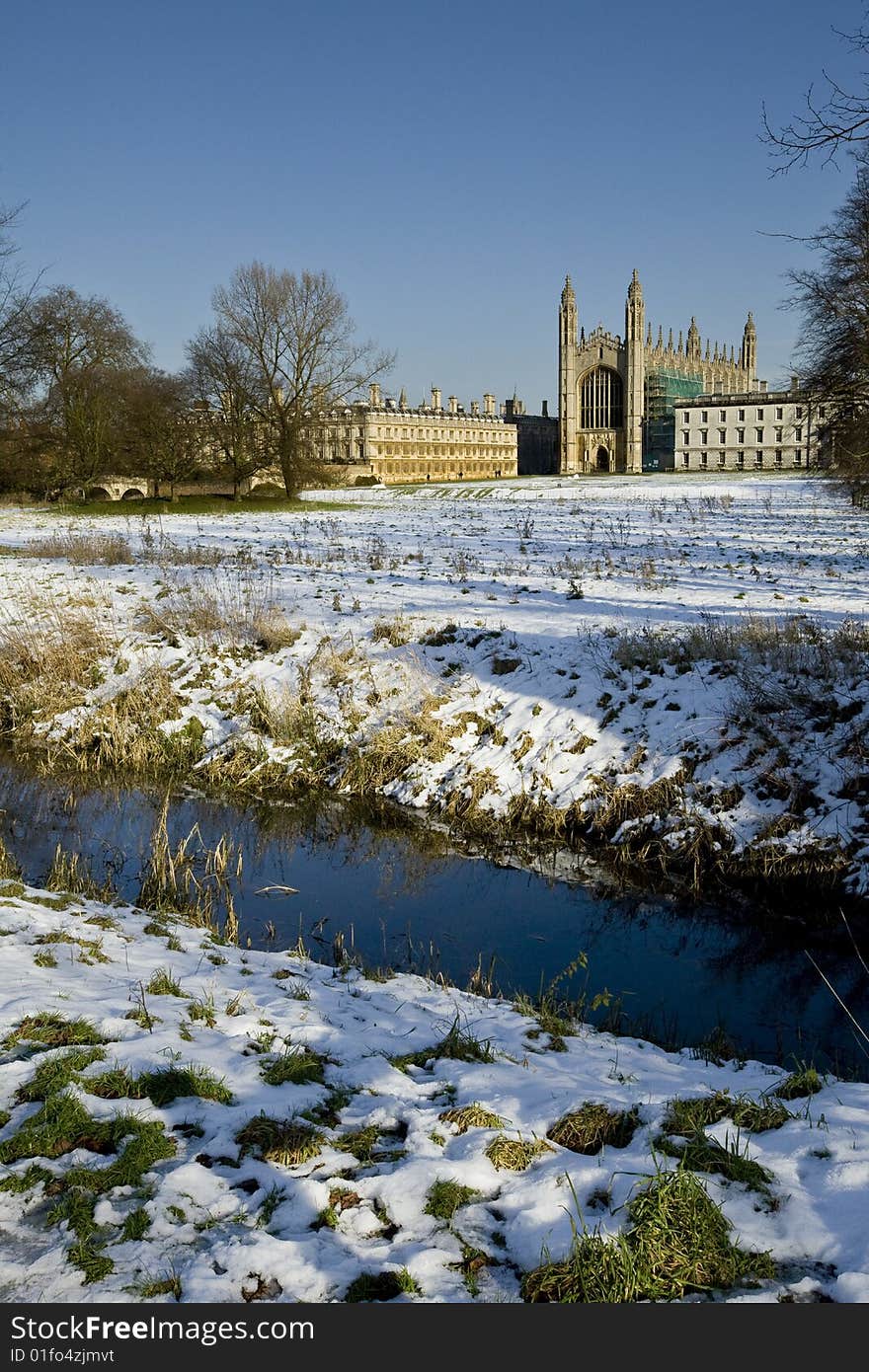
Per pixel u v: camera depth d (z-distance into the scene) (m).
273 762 13.52
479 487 74.44
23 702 15.88
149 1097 4.77
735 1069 5.97
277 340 50.91
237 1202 4.07
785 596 16.73
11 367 41.28
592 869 10.47
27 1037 5.26
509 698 13.42
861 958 8.41
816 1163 4.28
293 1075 5.12
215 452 58.47
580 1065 5.67
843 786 10.34
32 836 11.32
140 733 14.59
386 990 7.00
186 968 6.84
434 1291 3.59
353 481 95.69
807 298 27.58
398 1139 4.65
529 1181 4.21
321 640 15.85
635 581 18.83
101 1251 3.75
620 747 11.88
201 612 17.02
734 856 10.12
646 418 134.62
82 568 23.06
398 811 12.27
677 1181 3.87
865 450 26.73
